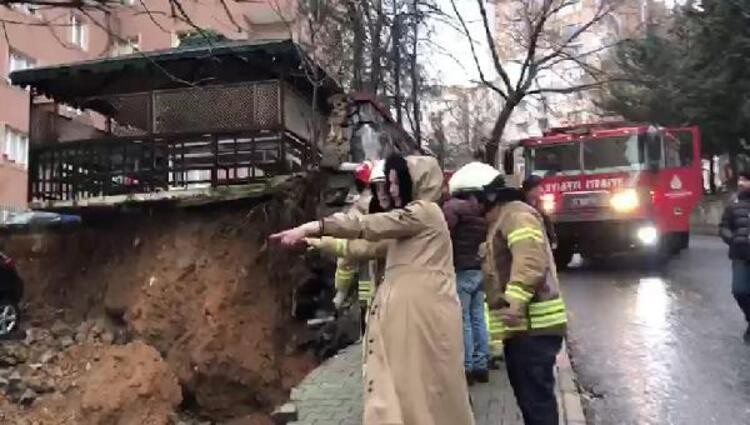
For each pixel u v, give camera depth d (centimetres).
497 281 485
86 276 1445
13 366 1179
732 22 2409
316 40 1645
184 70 1386
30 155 1418
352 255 458
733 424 634
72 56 2645
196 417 1210
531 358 467
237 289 1248
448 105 3403
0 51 2414
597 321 1066
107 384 1130
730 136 2819
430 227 414
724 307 1129
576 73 3294
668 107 2989
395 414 388
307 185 1214
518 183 1038
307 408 684
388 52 1866
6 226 1546
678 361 836
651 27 3130
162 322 1267
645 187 1486
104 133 1446
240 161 1320
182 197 1292
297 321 1228
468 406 409
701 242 2306
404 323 402
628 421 652
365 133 1209
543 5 1897
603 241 1544
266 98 1320
